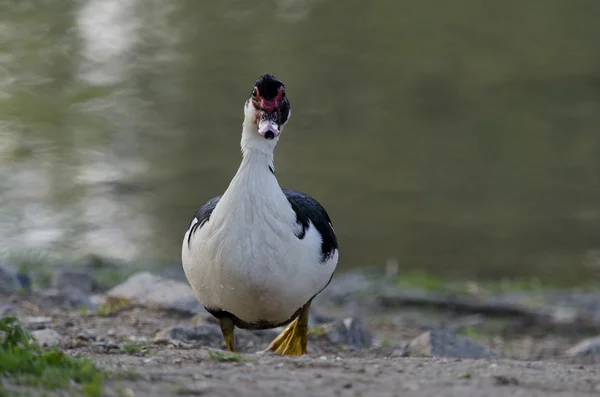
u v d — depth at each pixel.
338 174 19.97
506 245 17.34
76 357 6.05
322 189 19.33
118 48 24.73
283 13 28.41
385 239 17.53
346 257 16.88
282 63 25.23
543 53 26.56
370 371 5.98
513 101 23.78
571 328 12.20
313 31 27.30
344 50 26.19
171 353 6.55
